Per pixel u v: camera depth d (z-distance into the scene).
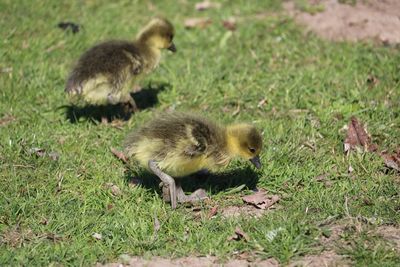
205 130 10.98
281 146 12.77
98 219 10.72
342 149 12.80
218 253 9.81
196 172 11.94
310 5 18.91
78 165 12.23
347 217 10.52
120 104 14.45
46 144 12.91
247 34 17.84
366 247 9.76
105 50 13.81
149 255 9.85
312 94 14.80
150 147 10.93
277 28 18.02
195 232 10.36
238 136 11.16
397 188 11.37
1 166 12.12
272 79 15.48
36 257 9.75
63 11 19.09
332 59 16.31
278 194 11.52
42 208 10.96
